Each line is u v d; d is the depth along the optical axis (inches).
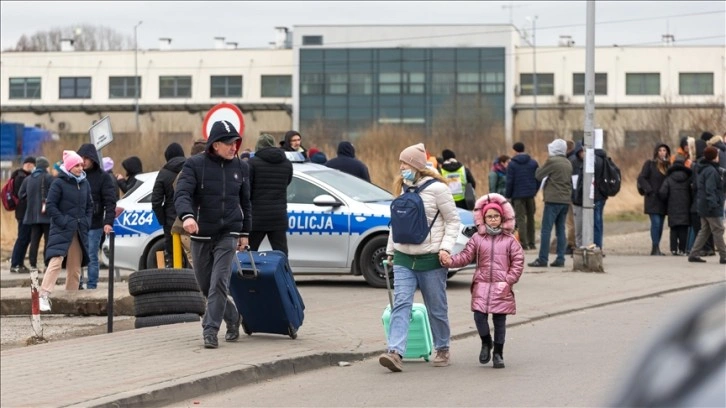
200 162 414.6
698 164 796.6
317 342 438.9
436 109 3612.2
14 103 3811.5
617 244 1014.4
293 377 390.3
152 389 339.6
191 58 3732.8
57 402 323.0
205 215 414.0
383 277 643.5
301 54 3688.5
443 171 893.8
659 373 73.5
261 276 426.3
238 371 372.8
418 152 392.8
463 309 546.0
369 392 354.6
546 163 767.1
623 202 1453.0
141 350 416.2
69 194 605.9
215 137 413.1
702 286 660.7
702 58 3535.9
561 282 667.4
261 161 535.5
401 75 3656.5
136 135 2402.8
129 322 565.6
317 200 644.7
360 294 614.2
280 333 447.2
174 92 3740.2
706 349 73.4
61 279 802.8
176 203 409.7
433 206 390.6
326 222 645.9
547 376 373.1
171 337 448.8
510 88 3587.6
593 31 724.7
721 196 784.9
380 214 639.1
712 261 814.5
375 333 468.8
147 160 2315.5
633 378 74.9
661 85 3550.7
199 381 355.9
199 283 427.8
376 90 3663.9
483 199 394.0
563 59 3590.1
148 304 503.5
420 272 393.7
